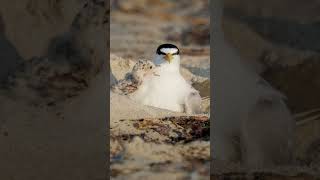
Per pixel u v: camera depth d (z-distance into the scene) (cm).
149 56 696
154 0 761
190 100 634
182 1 768
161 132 535
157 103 625
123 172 512
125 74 673
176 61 650
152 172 504
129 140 529
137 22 730
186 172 515
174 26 743
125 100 584
